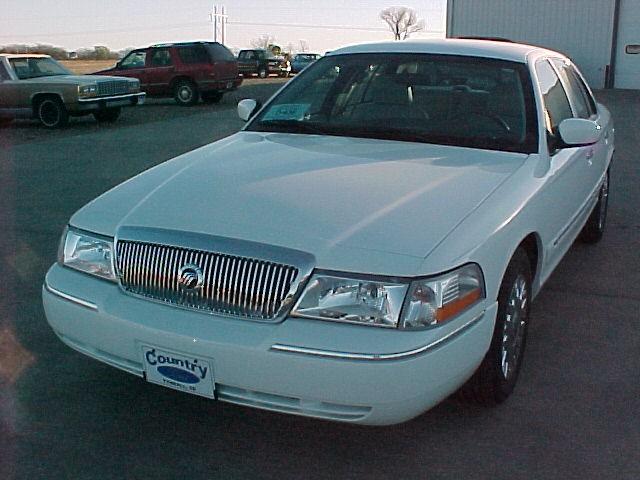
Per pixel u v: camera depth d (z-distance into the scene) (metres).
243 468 3.25
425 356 2.93
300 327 2.95
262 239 3.08
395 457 3.33
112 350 3.30
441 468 3.25
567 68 5.66
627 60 26.38
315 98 4.79
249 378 2.99
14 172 10.12
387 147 4.16
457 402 3.75
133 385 3.95
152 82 22.02
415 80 4.64
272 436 3.49
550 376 4.10
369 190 3.47
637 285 5.62
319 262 2.98
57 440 3.44
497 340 3.50
